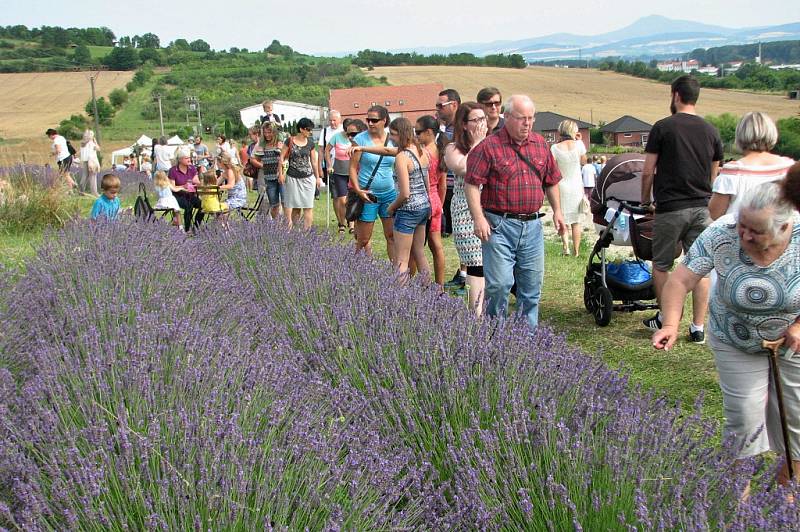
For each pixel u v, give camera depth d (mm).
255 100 137000
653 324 7195
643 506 2846
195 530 2887
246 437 3551
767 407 3982
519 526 3250
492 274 6262
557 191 6363
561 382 4152
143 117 123188
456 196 7137
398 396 4219
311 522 3158
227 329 5520
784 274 3637
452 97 9188
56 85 136750
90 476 3014
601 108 118688
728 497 3115
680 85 6684
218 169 14891
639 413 3600
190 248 8438
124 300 6121
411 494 3568
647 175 6812
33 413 3725
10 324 5203
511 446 3541
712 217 5734
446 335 4699
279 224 9164
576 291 9102
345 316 5234
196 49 190250
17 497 3096
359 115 111438
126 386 4008
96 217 9648
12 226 12656
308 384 4383
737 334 3828
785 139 59938
